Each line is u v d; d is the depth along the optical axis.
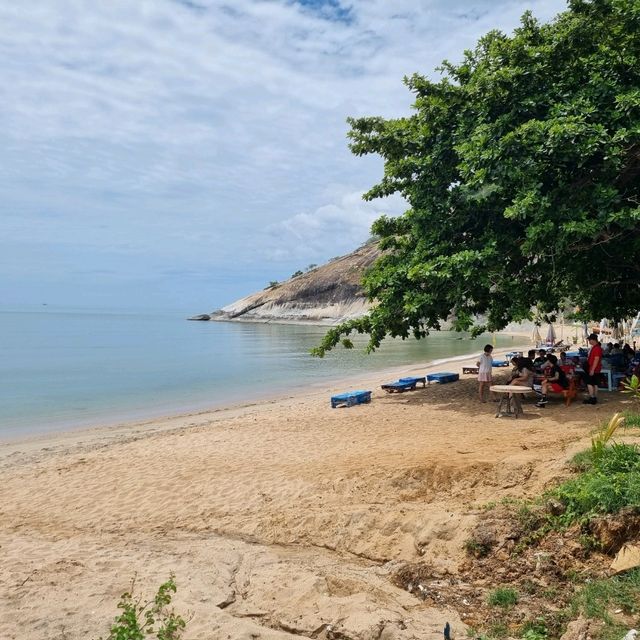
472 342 57.50
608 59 12.76
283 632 4.46
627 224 11.53
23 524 7.98
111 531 7.42
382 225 17.95
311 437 12.18
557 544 5.30
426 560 5.67
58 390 25.86
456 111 14.95
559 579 4.89
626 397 13.20
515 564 5.21
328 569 5.71
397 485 7.67
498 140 12.88
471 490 7.10
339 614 4.62
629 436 7.92
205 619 4.63
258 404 20.67
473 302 15.99
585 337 39.72
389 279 15.41
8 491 9.76
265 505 7.78
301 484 8.37
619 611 4.16
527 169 12.14
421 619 4.54
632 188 13.91
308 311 122.44
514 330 77.38
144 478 9.75
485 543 5.54
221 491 8.58
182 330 92.62
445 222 14.58
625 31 12.67
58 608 4.92
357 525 6.57
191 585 5.37
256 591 5.25
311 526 6.84
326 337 16.80
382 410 15.00
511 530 5.60
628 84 12.82
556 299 18.06
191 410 20.30
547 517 5.68
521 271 15.09
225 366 35.94
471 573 5.28
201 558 6.13
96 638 4.38
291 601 4.96
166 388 26.33
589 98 12.38
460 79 15.70
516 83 13.27
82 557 6.34
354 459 9.45
